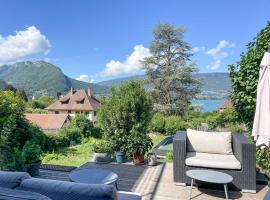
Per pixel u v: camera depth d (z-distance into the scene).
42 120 30.67
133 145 6.25
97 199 1.73
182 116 23.77
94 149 6.66
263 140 3.38
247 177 4.30
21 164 4.95
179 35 25.30
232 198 4.09
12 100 10.31
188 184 4.61
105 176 3.72
